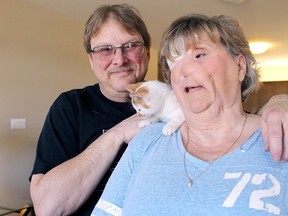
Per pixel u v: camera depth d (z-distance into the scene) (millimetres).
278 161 656
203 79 754
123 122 1061
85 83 3609
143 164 822
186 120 836
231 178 668
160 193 723
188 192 692
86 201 1027
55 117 1115
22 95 2914
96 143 1029
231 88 775
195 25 785
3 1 2725
